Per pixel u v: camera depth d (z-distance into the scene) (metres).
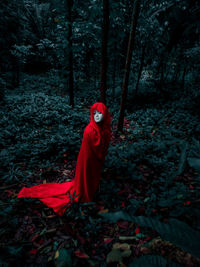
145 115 7.10
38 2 12.48
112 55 8.05
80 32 8.01
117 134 5.62
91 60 11.02
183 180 2.92
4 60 9.47
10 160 3.65
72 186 2.85
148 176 3.35
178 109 7.46
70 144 4.23
